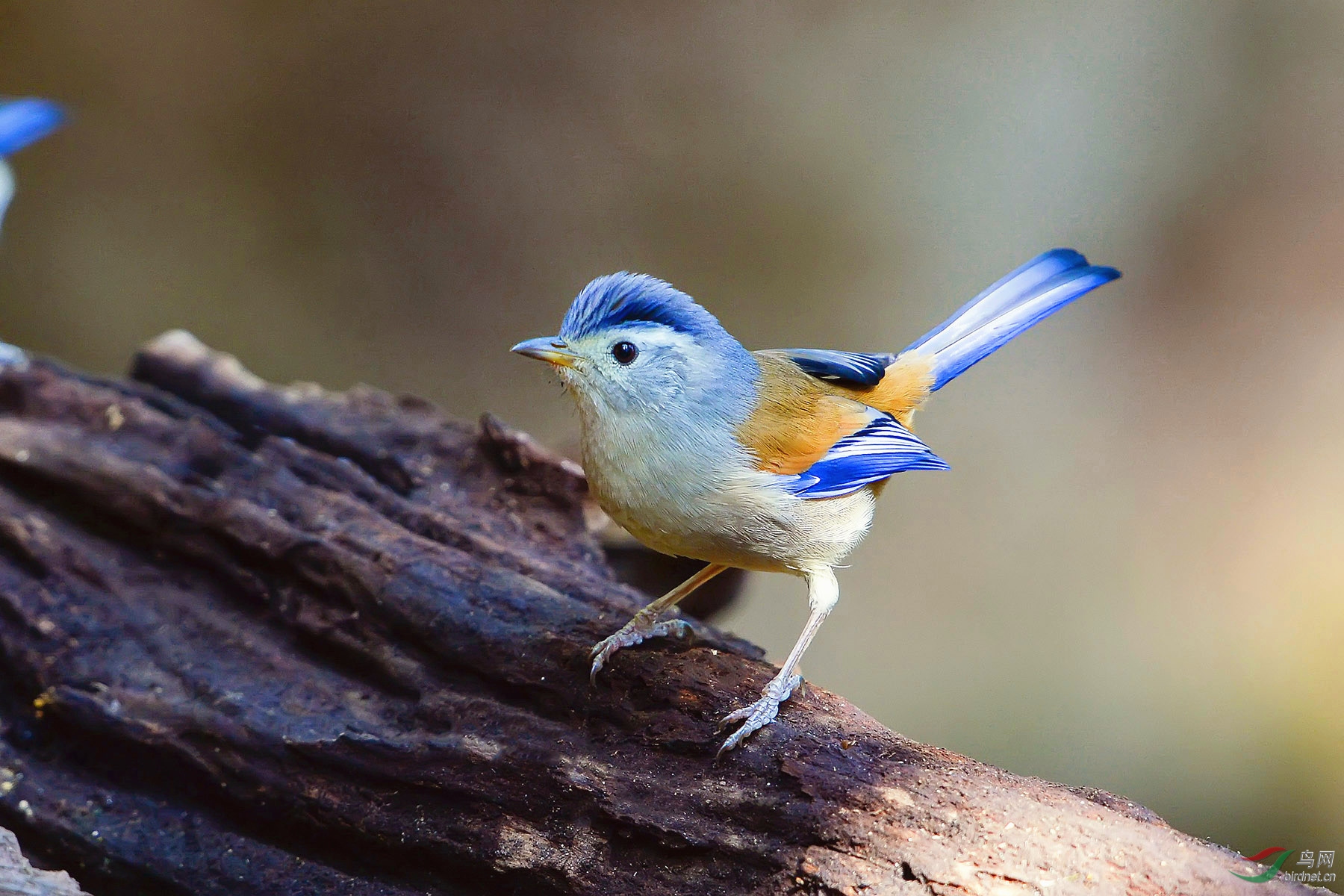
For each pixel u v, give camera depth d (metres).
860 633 13.16
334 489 7.88
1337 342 13.98
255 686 6.59
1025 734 12.38
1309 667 12.23
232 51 15.64
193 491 7.47
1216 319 14.40
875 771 5.37
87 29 15.44
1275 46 14.47
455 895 5.66
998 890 4.77
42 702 6.63
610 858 5.41
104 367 15.36
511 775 5.71
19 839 6.14
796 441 6.11
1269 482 13.30
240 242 15.67
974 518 13.70
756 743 5.60
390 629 6.66
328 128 15.79
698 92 15.33
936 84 15.02
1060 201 14.80
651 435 5.97
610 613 6.65
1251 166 14.55
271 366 15.41
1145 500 13.48
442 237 15.70
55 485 7.66
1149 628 12.77
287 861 5.91
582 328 6.08
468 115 15.70
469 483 8.44
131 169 15.61
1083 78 14.77
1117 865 4.81
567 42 15.50
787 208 15.20
